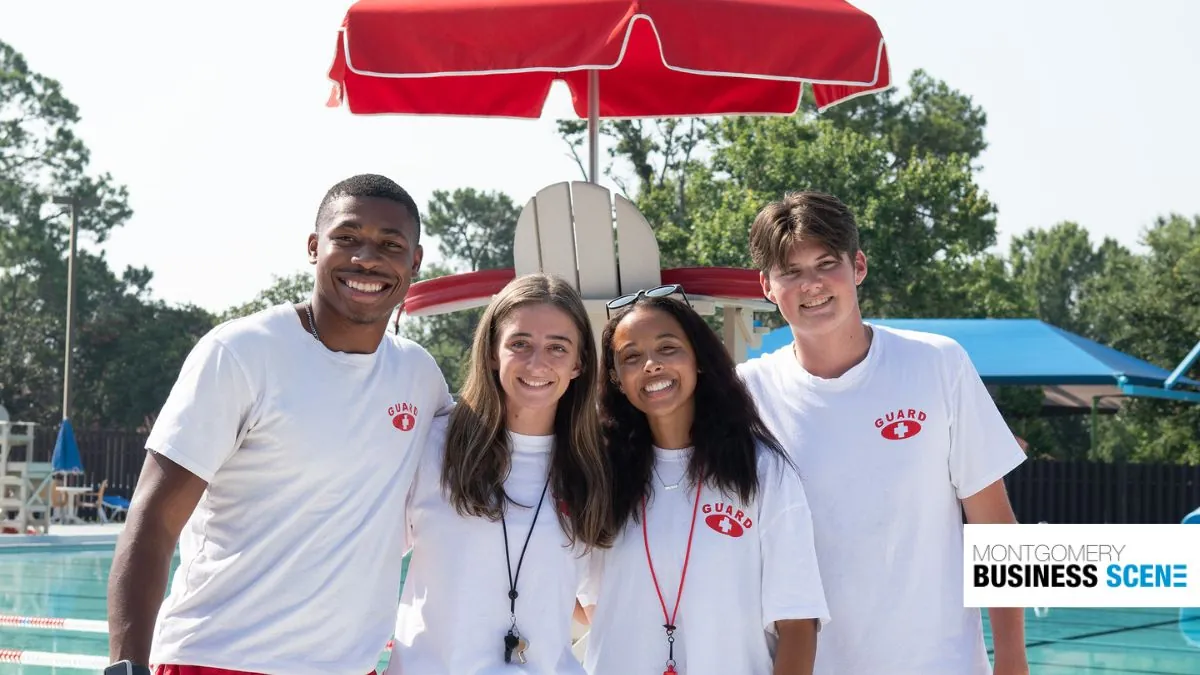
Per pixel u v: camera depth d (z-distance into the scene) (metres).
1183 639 9.05
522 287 3.01
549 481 3.02
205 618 2.70
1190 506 15.60
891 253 25.11
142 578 2.54
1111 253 52.91
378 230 2.80
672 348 3.05
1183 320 24.30
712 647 2.95
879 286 25.67
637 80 6.27
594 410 3.05
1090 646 8.67
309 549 2.72
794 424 3.19
